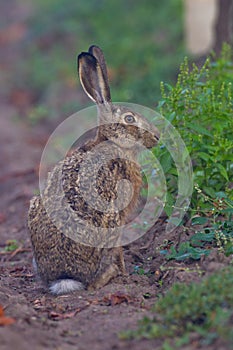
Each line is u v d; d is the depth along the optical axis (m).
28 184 18.73
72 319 9.77
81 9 36.03
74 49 32.31
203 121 12.30
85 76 11.80
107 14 34.56
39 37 35.38
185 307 8.81
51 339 8.88
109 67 27.80
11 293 11.05
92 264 10.94
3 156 21.98
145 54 28.62
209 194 12.04
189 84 12.67
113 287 10.73
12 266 13.09
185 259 10.99
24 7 43.56
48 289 11.14
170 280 10.52
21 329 8.94
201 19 27.52
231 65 14.64
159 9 34.00
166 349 8.16
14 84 31.17
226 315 8.45
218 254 10.34
